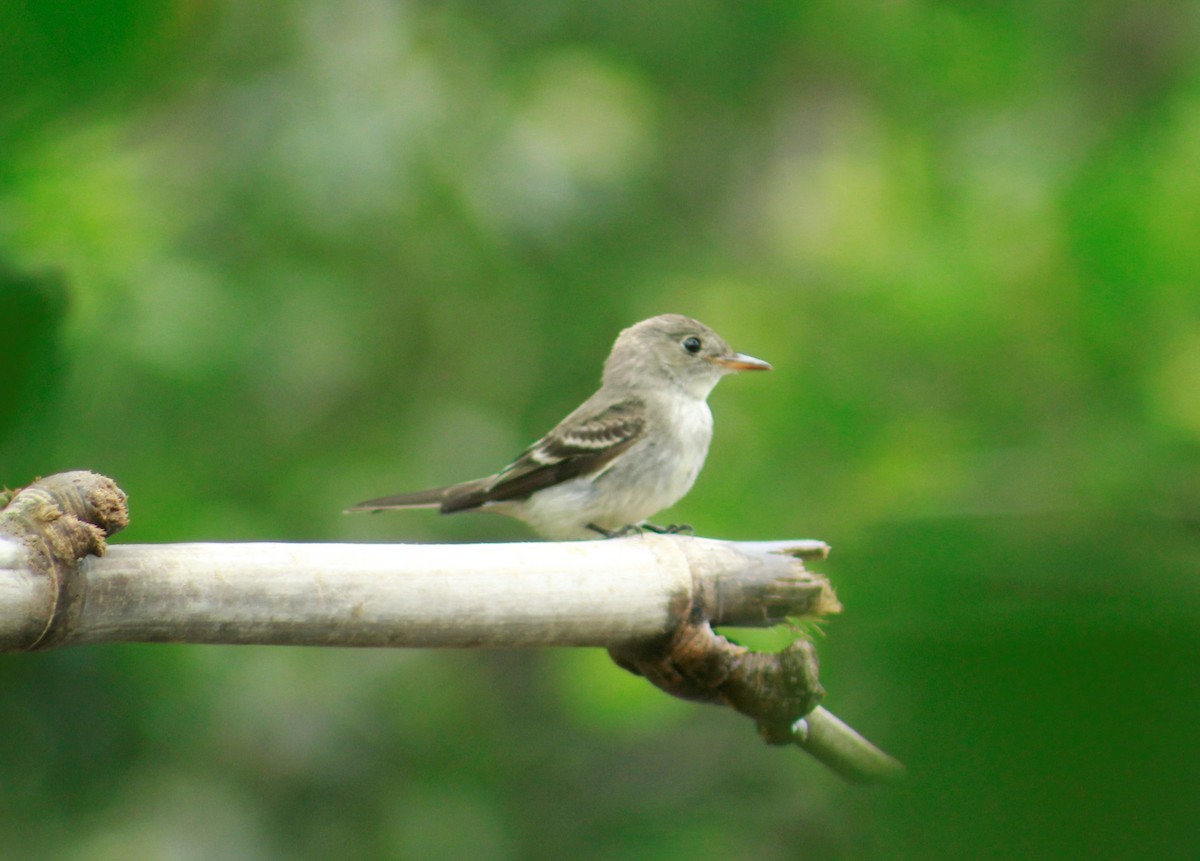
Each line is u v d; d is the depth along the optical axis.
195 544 3.92
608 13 17.16
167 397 11.78
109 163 8.80
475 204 13.81
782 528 9.22
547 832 14.58
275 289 13.11
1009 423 8.42
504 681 15.51
